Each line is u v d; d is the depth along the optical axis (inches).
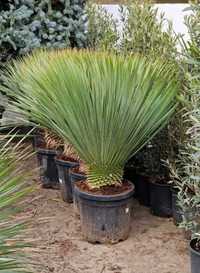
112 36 168.6
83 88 111.7
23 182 80.5
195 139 99.5
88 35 187.8
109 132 116.0
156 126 122.6
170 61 132.2
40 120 135.0
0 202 73.9
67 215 145.1
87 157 124.0
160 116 120.8
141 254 121.0
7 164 78.7
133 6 159.3
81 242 127.4
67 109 116.2
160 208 142.6
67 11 186.1
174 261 117.2
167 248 124.0
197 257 98.1
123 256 120.0
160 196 141.4
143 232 133.5
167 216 142.4
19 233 76.6
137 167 153.9
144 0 159.0
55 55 131.6
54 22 182.5
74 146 125.0
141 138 122.4
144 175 150.6
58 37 183.2
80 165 140.0
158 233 132.6
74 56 121.5
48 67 122.1
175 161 128.8
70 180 147.6
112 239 125.6
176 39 141.9
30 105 133.0
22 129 184.9
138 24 156.6
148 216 145.3
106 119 113.7
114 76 111.2
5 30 176.4
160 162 141.6
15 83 151.4
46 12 184.5
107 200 121.7
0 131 170.2
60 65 117.2
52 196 160.9
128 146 121.6
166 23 202.7
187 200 105.7
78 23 186.9
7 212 76.3
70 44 188.4
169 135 133.0
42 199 156.5
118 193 124.3
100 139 117.4
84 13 189.5
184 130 126.1
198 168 100.5
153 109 118.0
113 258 119.0
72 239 129.0
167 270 113.0
